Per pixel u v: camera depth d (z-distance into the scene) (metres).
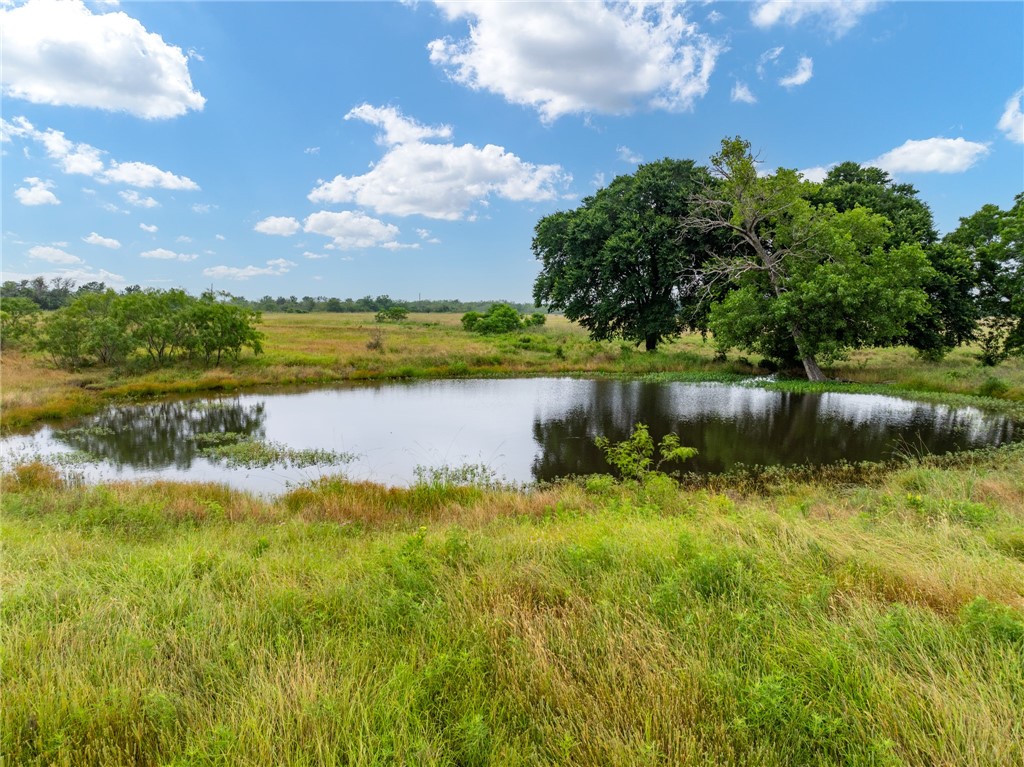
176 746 2.31
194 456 13.10
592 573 4.10
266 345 33.69
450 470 11.96
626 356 31.03
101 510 7.81
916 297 20.17
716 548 4.42
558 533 5.67
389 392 22.23
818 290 21.41
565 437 14.77
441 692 2.64
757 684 2.38
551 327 63.28
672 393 21.52
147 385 21.61
